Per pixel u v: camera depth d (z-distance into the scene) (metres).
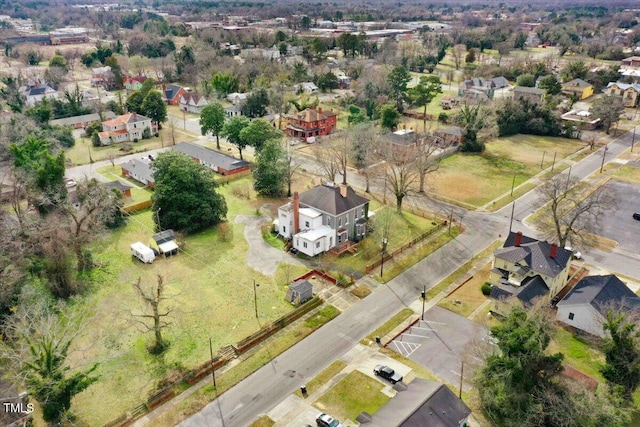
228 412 46.00
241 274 67.88
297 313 59.16
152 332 56.53
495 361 42.66
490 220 83.81
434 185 98.19
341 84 185.75
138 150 119.81
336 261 71.19
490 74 188.75
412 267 69.81
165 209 78.56
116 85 189.75
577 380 45.09
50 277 62.44
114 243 76.19
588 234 77.88
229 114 141.12
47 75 179.12
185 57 198.12
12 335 51.00
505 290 59.00
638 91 156.12
